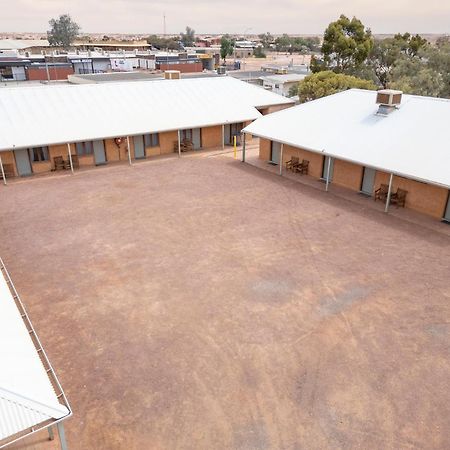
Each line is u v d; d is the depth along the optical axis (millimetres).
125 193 24219
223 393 10656
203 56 113938
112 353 12008
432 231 19438
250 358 11773
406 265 16531
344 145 23750
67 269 16328
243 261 16875
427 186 20828
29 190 24766
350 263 16688
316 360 11703
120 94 32500
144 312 13766
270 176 27297
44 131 26953
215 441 9422
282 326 13062
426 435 9531
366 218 20859
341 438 9461
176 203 22719
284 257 17156
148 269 16312
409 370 11359
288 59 160625
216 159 31188
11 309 10828
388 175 22594
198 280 15562
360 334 12703
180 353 11992
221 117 32875
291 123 28047
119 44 177125
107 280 15570
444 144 20828
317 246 18047
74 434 9641
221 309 13898
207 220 20625
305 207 22219
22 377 8383
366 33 58875
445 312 13711
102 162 30016
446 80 47656
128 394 10656
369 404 10320
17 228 19812
